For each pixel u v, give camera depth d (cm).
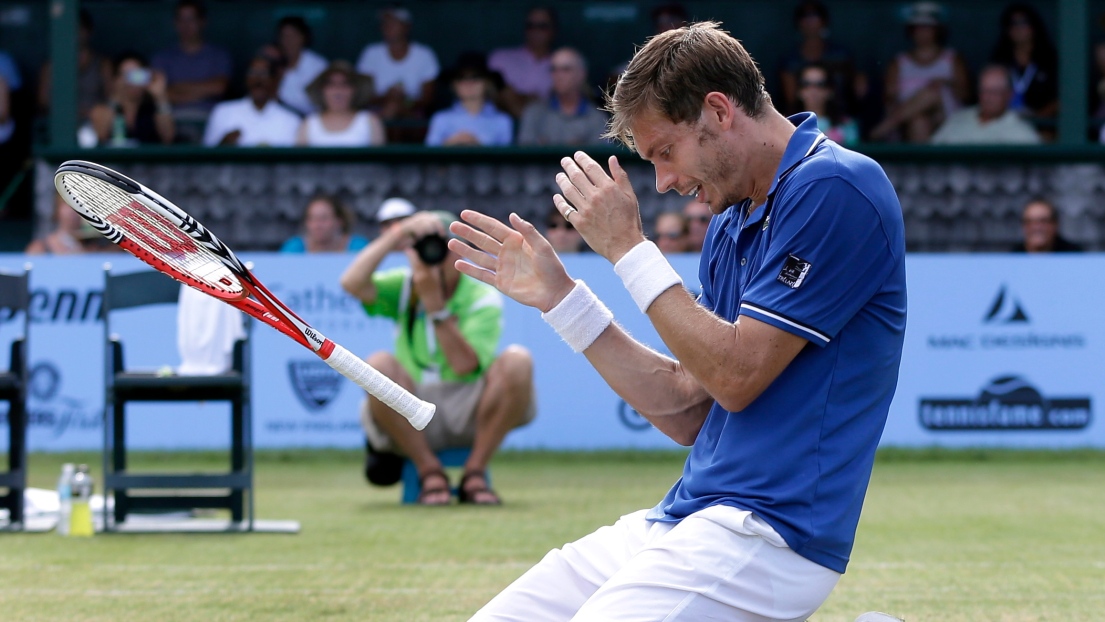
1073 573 1430
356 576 1422
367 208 3381
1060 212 3338
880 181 703
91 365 2631
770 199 720
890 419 2719
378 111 3700
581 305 776
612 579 697
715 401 759
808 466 689
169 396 1816
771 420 697
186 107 3688
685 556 683
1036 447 2719
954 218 3353
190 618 1204
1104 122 3694
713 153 720
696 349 690
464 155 3350
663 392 789
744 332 688
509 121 3553
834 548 692
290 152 3338
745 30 3791
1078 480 2361
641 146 739
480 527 1789
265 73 3559
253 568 1480
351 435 2667
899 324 716
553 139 3519
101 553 1605
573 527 1777
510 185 3381
